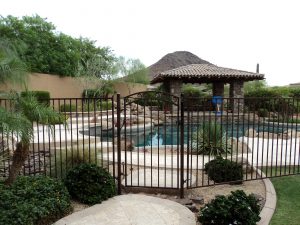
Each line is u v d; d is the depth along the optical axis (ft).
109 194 14.85
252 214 11.46
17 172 14.08
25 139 12.73
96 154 18.99
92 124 42.63
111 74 87.51
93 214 12.89
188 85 96.12
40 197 12.75
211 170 17.52
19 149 13.73
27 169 18.97
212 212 11.54
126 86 92.84
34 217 11.20
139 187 16.03
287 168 21.04
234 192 12.96
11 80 14.53
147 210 13.30
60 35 78.23
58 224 11.89
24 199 12.39
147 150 27.17
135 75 93.09
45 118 13.99
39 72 68.80
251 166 19.40
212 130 25.80
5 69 14.11
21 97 13.75
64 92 74.90
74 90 77.61
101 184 14.75
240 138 33.37
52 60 71.67
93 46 101.04
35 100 14.17
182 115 14.92
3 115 11.89
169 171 19.69
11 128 11.73
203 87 99.96
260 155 25.04
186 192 15.92
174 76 56.34
